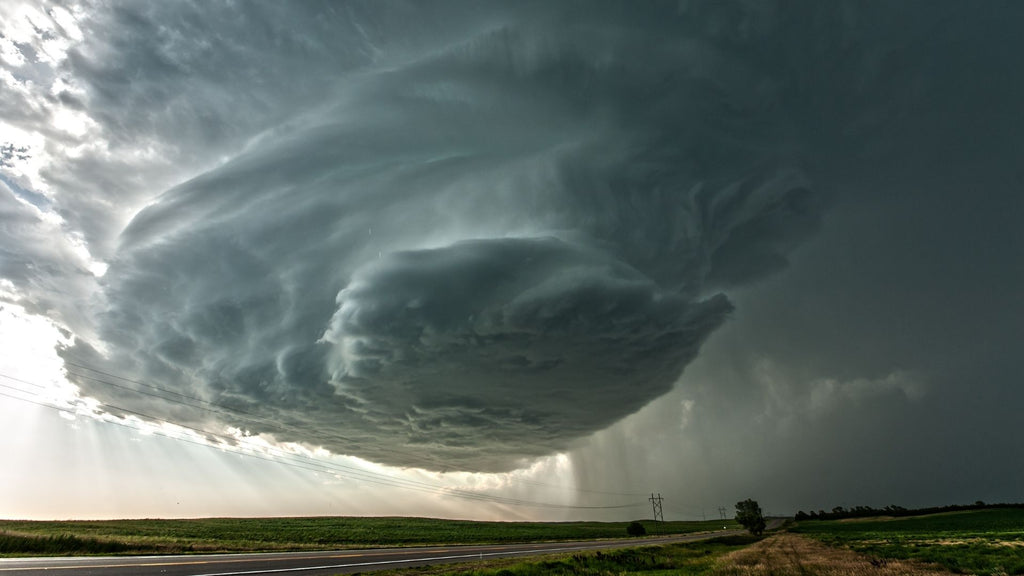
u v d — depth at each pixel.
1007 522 121.44
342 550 50.47
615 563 39.16
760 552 52.94
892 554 45.28
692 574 30.53
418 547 63.41
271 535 76.94
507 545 71.81
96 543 38.53
